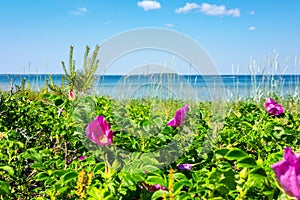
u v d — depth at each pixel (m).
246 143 2.82
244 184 1.50
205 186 1.61
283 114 3.45
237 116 3.40
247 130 2.93
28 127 3.54
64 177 1.89
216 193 1.54
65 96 3.90
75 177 1.90
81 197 1.77
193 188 1.73
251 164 1.44
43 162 2.39
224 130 2.89
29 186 2.52
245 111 3.76
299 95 7.11
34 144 3.27
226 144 2.80
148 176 1.86
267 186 1.42
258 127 2.91
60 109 3.19
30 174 2.52
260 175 1.42
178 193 1.74
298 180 1.28
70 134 2.93
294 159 1.30
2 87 4.88
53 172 1.98
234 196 1.60
